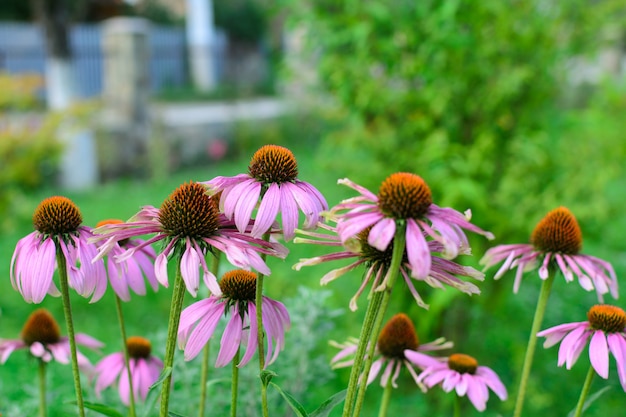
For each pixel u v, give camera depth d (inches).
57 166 466.6
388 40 171.3
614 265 276.8
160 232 63.7
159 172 498.9
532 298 239.9
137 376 101.6
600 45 197.3
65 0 489.7
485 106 174.4
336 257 61.1
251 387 107.9
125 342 80.6
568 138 202.7
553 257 89.4
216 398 108.3
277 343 69.5
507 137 183.2
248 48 1024.9
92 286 68.4
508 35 177.6
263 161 64.6
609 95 215.2
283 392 64.0
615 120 208.8
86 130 478.3
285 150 65.8
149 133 516.7
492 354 201.8
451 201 157.8
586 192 191.2
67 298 68.8
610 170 201.3
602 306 81.8
